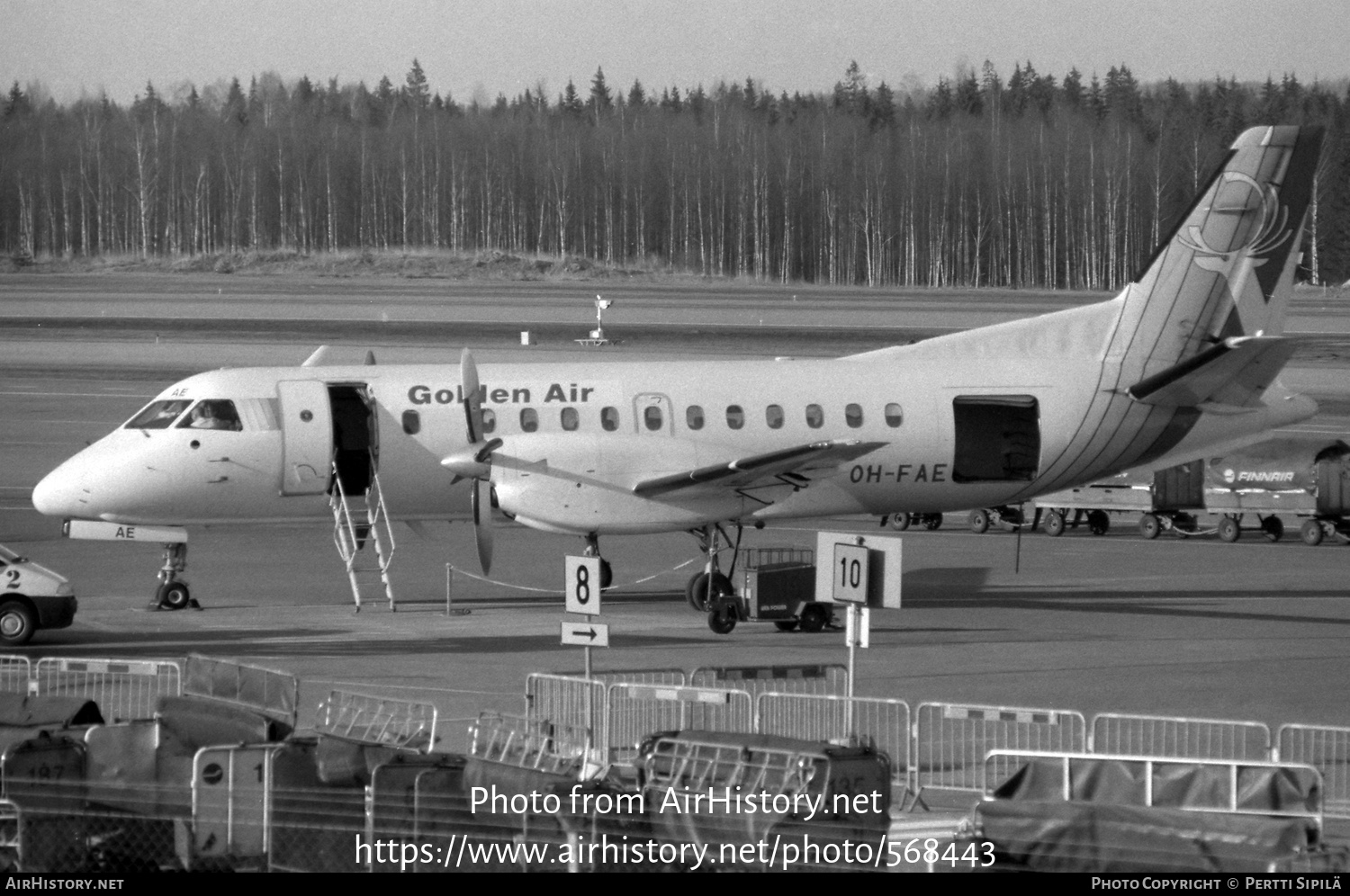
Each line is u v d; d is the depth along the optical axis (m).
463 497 61.84
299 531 85.19
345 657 47.66
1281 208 64.25
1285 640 53.72
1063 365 64.81
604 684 33.62
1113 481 91.81
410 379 61.47
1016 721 32.34
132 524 59.59
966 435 63.97
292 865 25.52
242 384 60.53
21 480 97.50
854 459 56.59
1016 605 62.53
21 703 31.75
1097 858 24.38
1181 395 64.44
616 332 178.88
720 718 37.53
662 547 80.50
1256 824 23.59
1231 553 82.44
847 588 33.25
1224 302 64.75
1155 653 50.56
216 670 33.66
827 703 38.69
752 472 56.19
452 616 57.47
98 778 29.09
